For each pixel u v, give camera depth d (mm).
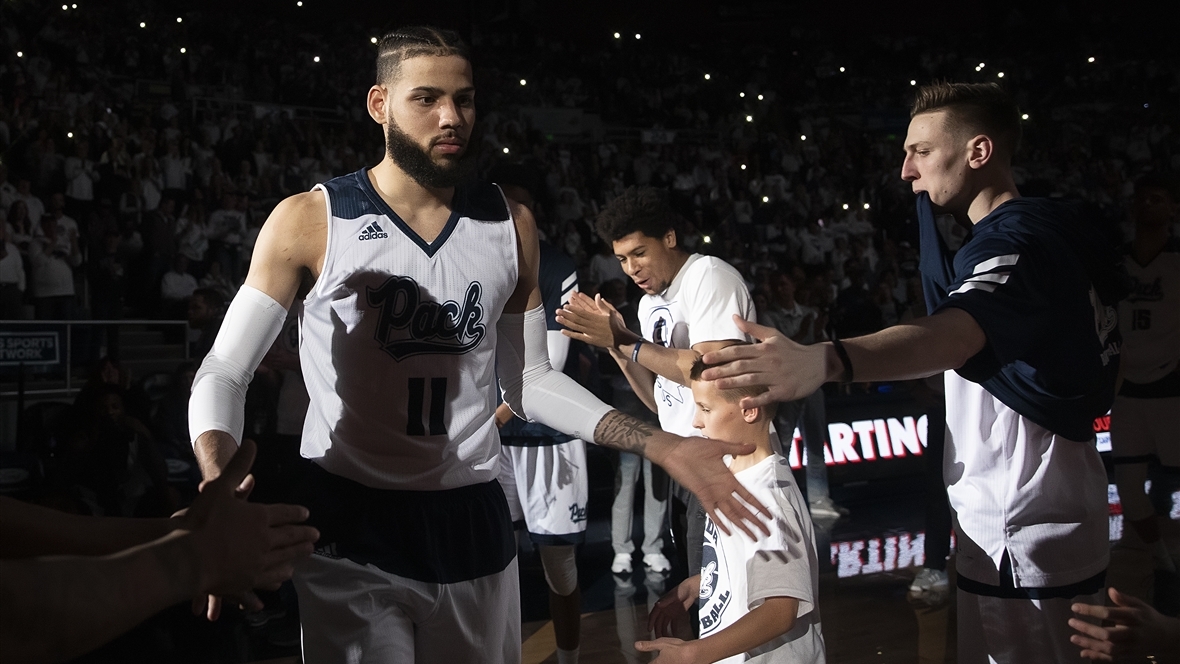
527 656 3635
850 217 12344
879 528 5832
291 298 1780
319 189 1779
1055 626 1965
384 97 1783
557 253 3242
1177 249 4191
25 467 4641
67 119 8906
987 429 2004
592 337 2441
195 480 5035
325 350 1781
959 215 2117
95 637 917
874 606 4258
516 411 2023
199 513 1074
